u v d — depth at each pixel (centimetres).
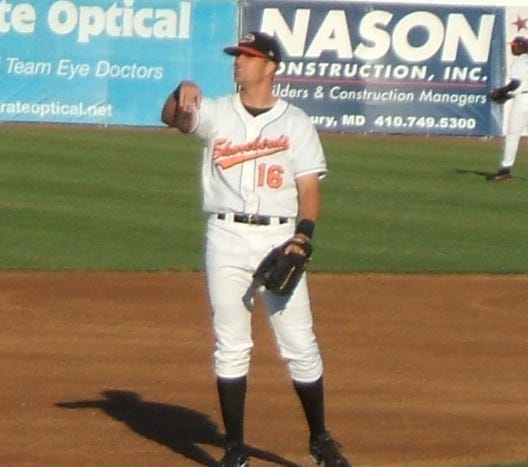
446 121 7144
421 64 7138
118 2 6912
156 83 6981
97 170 5256
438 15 7119
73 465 1797
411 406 2170
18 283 3116
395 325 2809
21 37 6881
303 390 1725
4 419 2017
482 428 2050
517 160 6212
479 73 7169
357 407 2152
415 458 1880
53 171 5181
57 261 3412
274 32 7019
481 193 5050
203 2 6981
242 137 1669
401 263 3553
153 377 2312
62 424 2002
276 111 1681
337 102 7094
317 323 2798
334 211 4450
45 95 6925
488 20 7156
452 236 4050
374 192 4950
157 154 5856
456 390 2283
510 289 3253
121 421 2030
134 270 3328
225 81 7025
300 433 1989
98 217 4144
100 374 2320
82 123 6956
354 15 7069
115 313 2838
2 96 6900
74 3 6888
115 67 6956
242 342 1709
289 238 1684
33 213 4188
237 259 1675
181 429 1995
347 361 2469
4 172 5103
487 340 2697
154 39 6962
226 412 1716
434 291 3197
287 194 1677
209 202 1691
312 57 7044
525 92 5316
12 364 2367
